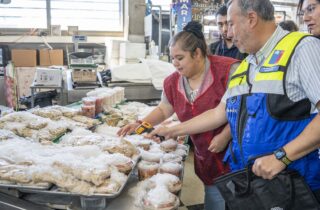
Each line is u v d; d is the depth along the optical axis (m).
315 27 1.62
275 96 1.01
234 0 1.10
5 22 5.88
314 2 1.59
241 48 1.16
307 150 0.95
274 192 1.00
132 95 3.35
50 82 3.13
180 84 1.62
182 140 1.75
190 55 1.47
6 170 1.12
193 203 2.65
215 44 2.98
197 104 1.54
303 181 0.99
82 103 2.26
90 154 1.29
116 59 4.82
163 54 4.25
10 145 1.36
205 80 1.53
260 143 1.05
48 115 1.90
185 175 3.07
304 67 0.97
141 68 3.43
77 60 3.19
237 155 1.20
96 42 6.05
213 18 4.32
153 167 1.28
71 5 6.23
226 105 1.28
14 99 4.68
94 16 6.42
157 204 1.02
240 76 1.20
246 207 1.07
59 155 1.22
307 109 1.00
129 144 1.40
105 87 3.02
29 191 1.09
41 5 6.01
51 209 1.11
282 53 1.03
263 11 1.06
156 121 1.75
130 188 1.24
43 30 5.91
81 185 1.06
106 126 1.99
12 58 5.24
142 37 6.30
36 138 1.60
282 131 1.02
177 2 4.00
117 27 6.56
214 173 1.60
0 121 1.72
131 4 6.18
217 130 1.52
